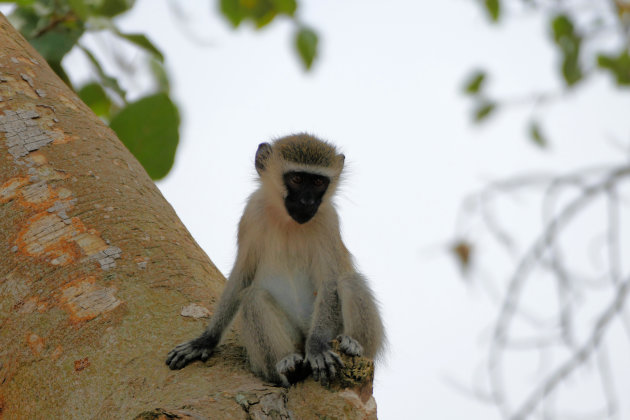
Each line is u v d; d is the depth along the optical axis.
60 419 7.90
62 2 12.20
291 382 9.49
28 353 8.39
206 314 9.29
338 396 8.30
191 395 8.01
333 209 12.73
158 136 12.20
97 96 13.38
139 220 9.62
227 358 9.26
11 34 11.01
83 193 9.52
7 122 9.92
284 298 12.20
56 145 9.92
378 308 11.76
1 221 9.19
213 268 10.43
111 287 8.85
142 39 11.99
